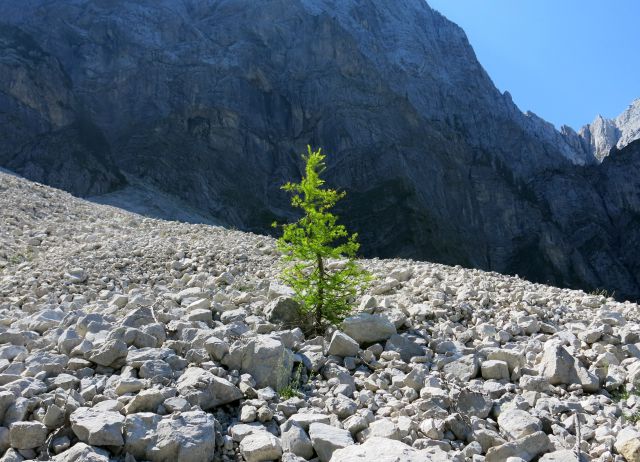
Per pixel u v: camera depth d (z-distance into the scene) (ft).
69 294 40.86
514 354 26.66
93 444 16.81
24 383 20.27
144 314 28.76
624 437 18.60
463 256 396.37
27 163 312.91
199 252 56.03
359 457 16.17
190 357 24.56
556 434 20.16
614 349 29.32
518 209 484.74
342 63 460.14
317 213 34.01
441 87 560.20
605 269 451.53
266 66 442.50
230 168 383.65
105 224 79.10
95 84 382.22
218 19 468.75
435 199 438.40
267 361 23.61
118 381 21.70
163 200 322.96
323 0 543.80
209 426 17.92
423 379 24.45
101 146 349.41
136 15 424.46
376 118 446.60
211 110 399.85
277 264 51.37
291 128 430.61
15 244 60.29
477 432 19.70
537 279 435.94
